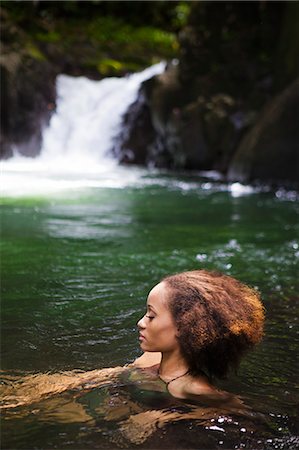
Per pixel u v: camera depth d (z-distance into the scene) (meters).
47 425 2.54
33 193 11.09
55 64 20.34
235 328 2.72
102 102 20.72
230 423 2.55
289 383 3.14
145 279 5.22
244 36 17.08
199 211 9.62
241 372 3.26
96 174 15.36
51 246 6.50
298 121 13.86
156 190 12.36
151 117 19.28
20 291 4.79
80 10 22.05
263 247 6.74
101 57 21.42
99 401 2.73
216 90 17.17
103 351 3.56
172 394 2.75
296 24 15.45
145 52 21.95
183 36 17.94
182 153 17.22
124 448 2.37
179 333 2.76
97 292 4.80
